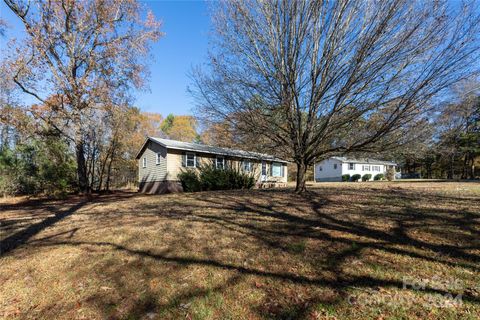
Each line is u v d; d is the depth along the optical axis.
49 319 2.39
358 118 7.95
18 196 12.39
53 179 12.34
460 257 3.22
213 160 18.38
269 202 8.18
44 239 4.88
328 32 7.38
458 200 7.43
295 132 8.66
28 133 12.89
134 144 26.27
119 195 14.99
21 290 2.94
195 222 5.69
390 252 3.46
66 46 13.95
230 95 8.62
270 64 8.38
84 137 16.19
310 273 2.98
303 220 5.40
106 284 2.97
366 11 6.90
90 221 6.41
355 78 6.95
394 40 6.46
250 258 3.49
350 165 32.84
